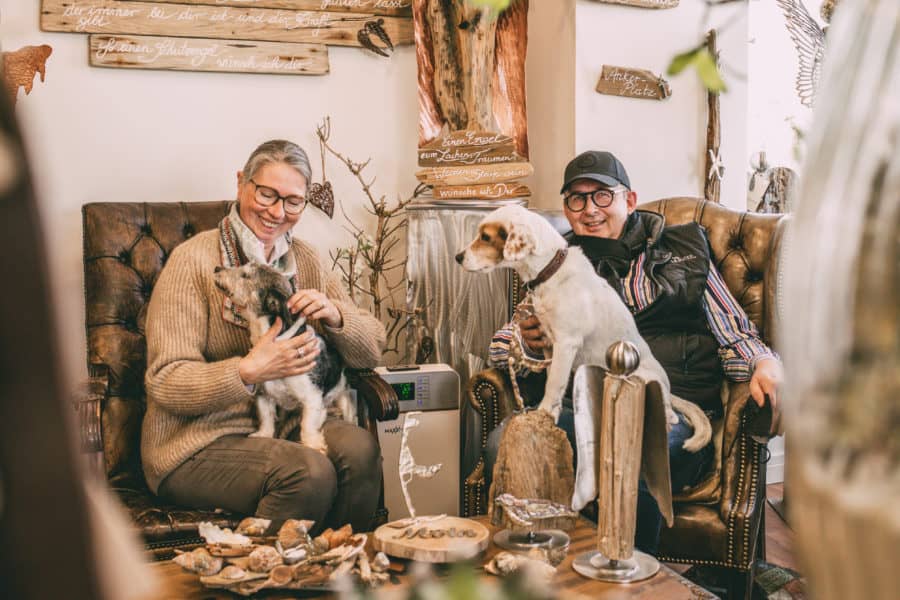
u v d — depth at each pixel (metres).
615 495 1.46
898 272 0.23
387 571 1.54
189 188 2.96
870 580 0.22
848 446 0.23
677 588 1.47
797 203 0.26
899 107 0.24
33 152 0.16
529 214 2.23
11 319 0.16
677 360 2.38
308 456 2.04
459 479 2.80
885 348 0.23
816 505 0.24
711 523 2.12
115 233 2.51
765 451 2.21
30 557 0.16
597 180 2.50
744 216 2.67
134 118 2.87
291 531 1.56
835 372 0.24
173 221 2.60
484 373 2.43
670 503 1.46
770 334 2.46
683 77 3.25
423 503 2.76
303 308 2.20
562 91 3.19
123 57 2.81
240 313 2.16
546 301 2.22
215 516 2.04
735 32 3.30
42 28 2.72
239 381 2.04
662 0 3.17
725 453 2.21
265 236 2.27
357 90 3.16
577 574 1.52
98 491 0.24
